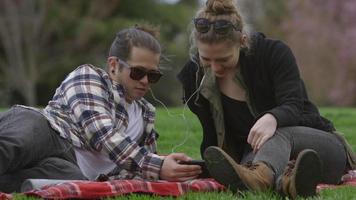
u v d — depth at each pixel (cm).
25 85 6525
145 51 1123
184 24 7675
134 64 1123
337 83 6191
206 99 1160
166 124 2364
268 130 1040
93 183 1000
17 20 6500
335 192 1020
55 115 1130
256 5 7100
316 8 6312
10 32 6494
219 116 1152
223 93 1146
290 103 1079
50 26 6775
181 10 7819
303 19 6316
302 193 961
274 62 1112
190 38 1135
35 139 1093
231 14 1062
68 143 1124
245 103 1139
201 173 1073
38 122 1106
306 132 1071
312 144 1070
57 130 1116
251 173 978
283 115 1055
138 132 1177
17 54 6488
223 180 980
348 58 6141
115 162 1081
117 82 1145
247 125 1148
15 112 1120
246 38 1095
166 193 1020
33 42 6594
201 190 1043
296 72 1114
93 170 1141
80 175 1118
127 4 7538
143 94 1156
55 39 6975
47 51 6875
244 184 971
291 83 1099
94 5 7006
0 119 1119
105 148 1082
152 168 1062
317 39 6241
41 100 7031
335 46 6197
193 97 1164
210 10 1061
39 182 1035
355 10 6125
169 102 6975
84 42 6875
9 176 1105
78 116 1112
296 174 945
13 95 6594
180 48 7088
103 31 6950
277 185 974
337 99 6200
